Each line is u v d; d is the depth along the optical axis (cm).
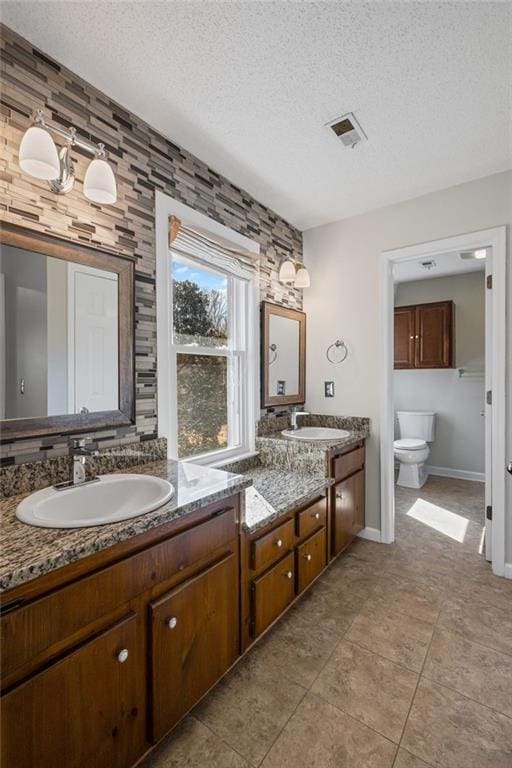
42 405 136
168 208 188
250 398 252
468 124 184
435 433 453
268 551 166
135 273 171
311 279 308
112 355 160
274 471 236
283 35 133
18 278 130
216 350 230
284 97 164
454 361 436
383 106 171
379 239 272
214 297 233
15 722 81
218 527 138
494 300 229
